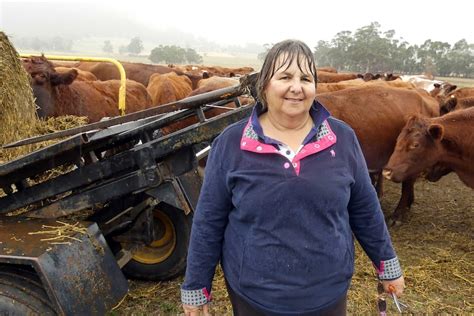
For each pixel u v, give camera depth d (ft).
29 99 15.06
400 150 17.61
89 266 9.52
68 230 9.81
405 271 14.92
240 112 11.10
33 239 9.34
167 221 13.19
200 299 7.32
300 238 6.50
